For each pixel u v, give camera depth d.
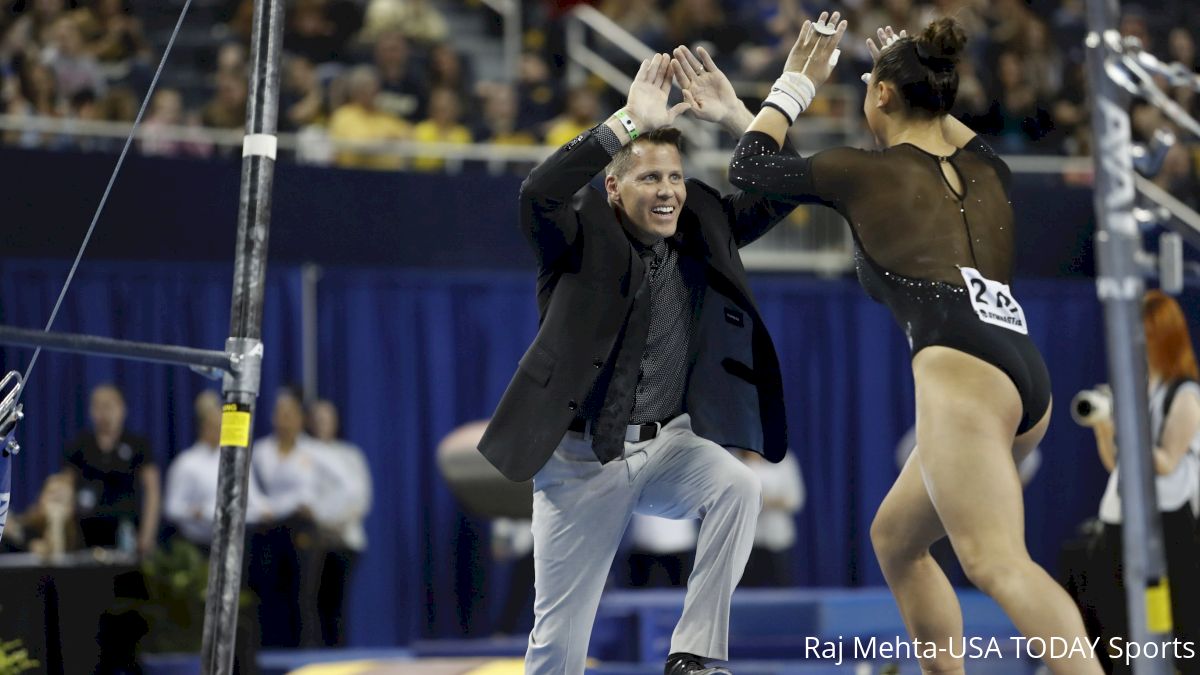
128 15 31.06
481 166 29.28
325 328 27.27
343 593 25.66
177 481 24.30
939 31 9.75
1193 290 28.39
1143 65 8.41
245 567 24.86
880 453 30.34
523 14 35.72
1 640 17.89
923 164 9.61
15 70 28.19
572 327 10.16
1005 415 9.05
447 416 28.09
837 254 30.78
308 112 29.86
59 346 8.01
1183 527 14.49
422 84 31.33
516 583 26.56
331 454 25.80
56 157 24.95
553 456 10.38
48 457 25.33
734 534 10.15
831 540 29.97
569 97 31.22
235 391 8.71
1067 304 30.33
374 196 27.16
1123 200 7.94
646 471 10.35
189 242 25.89
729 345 10.52
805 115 32.22
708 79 10.57
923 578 10.12
